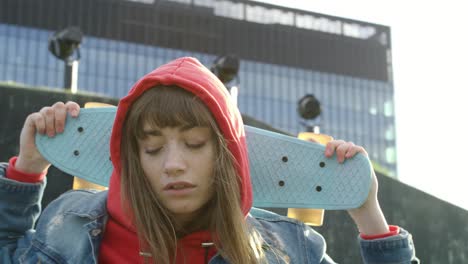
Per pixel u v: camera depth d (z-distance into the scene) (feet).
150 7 116.78
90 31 112.06
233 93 25.31
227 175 4.07
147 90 4.11
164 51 116.16
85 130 4.75
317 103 41.04
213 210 4.22
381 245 4.62
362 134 125.70
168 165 3.90
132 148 4.18
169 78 4.03
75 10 111.75
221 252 4.19
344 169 4.75
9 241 4.53
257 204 4.75
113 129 4.22
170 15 118.21
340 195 4.70
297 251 4.66
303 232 4.79
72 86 33.76
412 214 25.99
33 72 107.86
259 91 119.75
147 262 4.19
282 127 119.55
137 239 4.30
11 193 4.53
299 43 125.39
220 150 4.04
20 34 108.58
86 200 4.58
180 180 3.93
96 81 110.11
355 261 21.67
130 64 113.29
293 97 121.90
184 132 3.98
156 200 4.09
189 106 3.99
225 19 121.70
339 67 127.13
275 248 4.55
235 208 4.11
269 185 4.77
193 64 4.33
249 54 121.08
